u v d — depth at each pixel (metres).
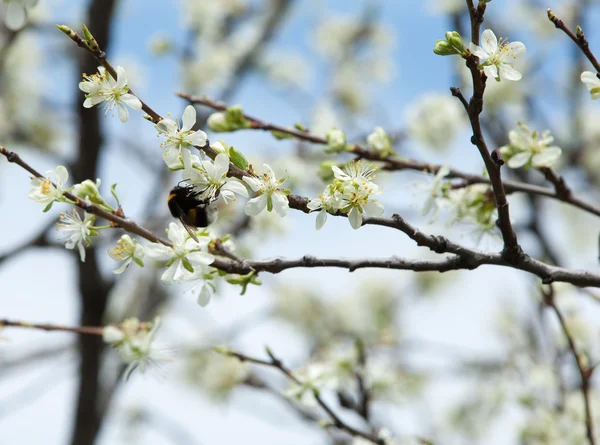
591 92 2.58
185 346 7.49
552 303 3.67
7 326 2.91
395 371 4.74
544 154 3.26
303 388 3.70
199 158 2.36
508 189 3.39
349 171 2.49
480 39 2.46
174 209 2.55
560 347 4.99
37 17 8.30
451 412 7.78
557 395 5.16
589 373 3.67
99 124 6.37
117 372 7.09
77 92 6.36
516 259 2.62
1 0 2.97
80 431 6.90
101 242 6.34
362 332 10.12
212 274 2.58
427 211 3.31
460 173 3.36
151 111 2.35
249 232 6.23
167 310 7.86
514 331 5.80
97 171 6.66
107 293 6.80
